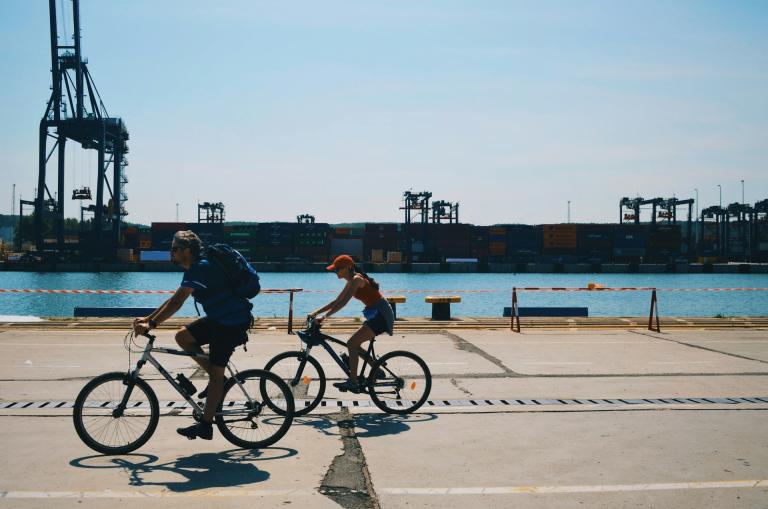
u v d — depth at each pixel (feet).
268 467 16.96
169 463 17.21
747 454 18.26
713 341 45.06
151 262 506.07
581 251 550.36
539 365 34.55
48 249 525.75
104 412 18.29
